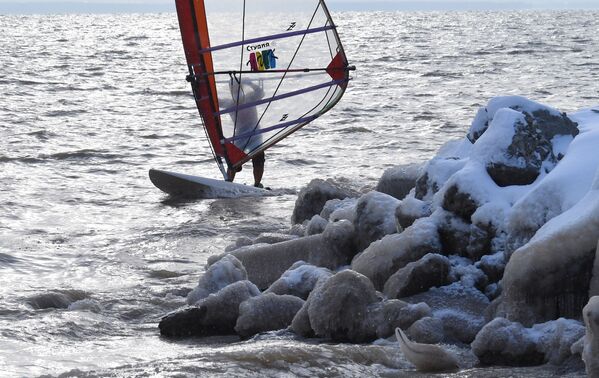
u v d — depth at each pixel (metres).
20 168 23.31
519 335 7.54
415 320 8.55
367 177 21.34
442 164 11.12
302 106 19.67
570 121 11.20
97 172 23.05
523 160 10.24
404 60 71.50
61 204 18.70
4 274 12.83
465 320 8.56
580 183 9.15
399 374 7.16
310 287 10.02
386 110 36.53
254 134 19.55
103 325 9.84
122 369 7.17
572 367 7.00
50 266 13.42
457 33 137.62
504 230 9.64
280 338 8.97
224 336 9.47
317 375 7.00
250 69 19.22
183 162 24.88
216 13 18.89
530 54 76.25
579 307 8.05
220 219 17.03
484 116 11.74
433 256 9.52
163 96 45.97
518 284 8.20
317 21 19.33
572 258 8.02
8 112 36.84
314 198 15.12
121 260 13.70
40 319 9.86
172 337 9.45
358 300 8.73
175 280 12.27
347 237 11.38
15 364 8.14
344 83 19.67
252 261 11.54
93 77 58.62
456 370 7.33
